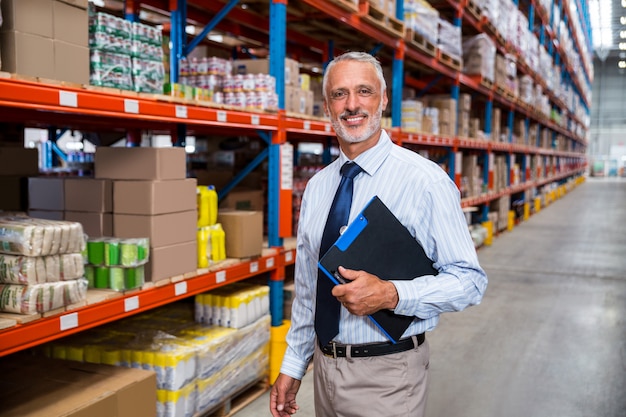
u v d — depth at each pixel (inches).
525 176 533.0
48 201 113.3
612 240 397.1
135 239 102.0
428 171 66.6
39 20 84.7
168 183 108.3
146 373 100.9
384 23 197.3
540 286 259.3
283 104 144.7
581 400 140.6
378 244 63.6
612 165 1616.6
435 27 250.5
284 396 79.4
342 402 69.2
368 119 66.4
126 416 95.2
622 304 229.5
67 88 86.4
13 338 79.4
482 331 193.3
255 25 194.4
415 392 68.5
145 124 161.9
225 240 133.3
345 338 68.6
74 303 89.5
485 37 327.6
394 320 64.7
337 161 75.4
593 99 1643.7
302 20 201.0
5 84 76.2
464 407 136.8
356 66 66.2
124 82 101.3
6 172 131.3
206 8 181.2
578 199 777.6
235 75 147.9
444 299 62.9
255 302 137.6
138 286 101.7
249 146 228.1
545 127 687.1
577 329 196.4
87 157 268.8
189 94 116.6
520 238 403.9
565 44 714.2
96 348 113.9
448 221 65.2
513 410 135.2
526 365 163.0
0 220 89.7
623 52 1560.0
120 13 209.5
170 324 132.6
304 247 76.7
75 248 89.8
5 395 90.3
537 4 500.4
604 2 1162.6
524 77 473.7
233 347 128.3
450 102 300.5
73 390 92.6
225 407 127.5
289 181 148.8
